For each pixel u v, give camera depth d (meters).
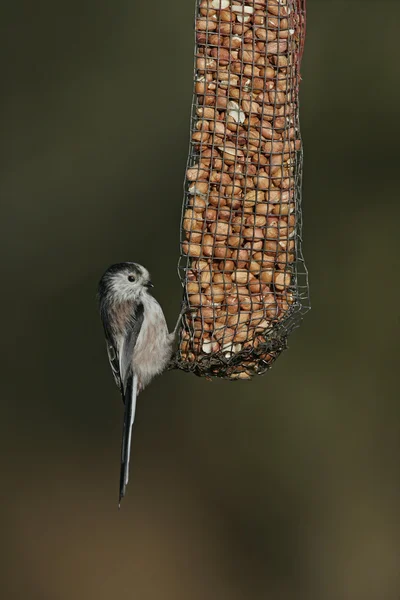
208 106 7.59
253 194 7.63
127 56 15.86
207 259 7.65
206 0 7.57
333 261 14.58
